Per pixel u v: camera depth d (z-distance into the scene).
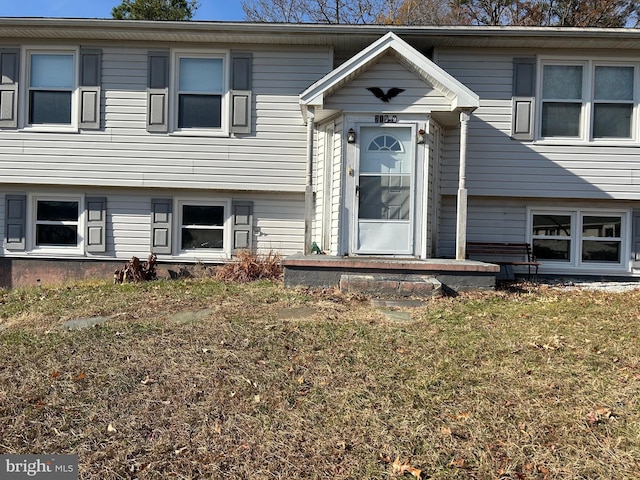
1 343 4.54
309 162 7.63
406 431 3.02
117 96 9.35
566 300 6.61
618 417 3.14
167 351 4.27
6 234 9.52
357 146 7.77
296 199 9.60
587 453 2.78
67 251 9.59
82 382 3.68
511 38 8.69
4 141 9.32
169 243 9.55
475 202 9.43
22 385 3.62
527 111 9.10
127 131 9.38
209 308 5.84
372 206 7.81
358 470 2.67
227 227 9.67
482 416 3.18
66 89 9.39
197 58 9.42
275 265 8.59
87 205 9.55
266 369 3.90
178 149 9.40
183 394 3.50
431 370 3.89
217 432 3.04
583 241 9.41
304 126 9.34
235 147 9.41
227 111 9.38
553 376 3.77
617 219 9.38
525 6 22.94
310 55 9.31
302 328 4.91
